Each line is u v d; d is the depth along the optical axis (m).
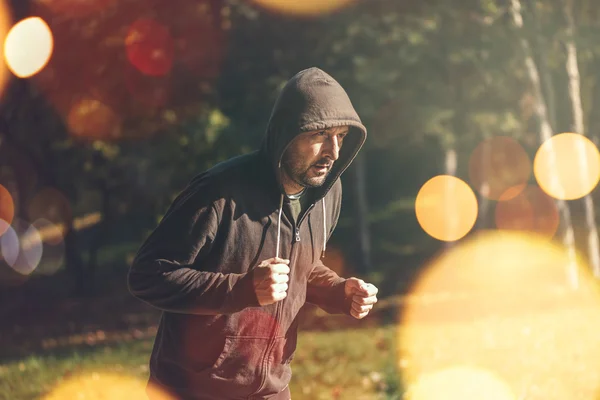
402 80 15.85
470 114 16.34
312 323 14.52
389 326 13.35
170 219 3.11
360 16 16.55
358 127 3.19
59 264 31.14
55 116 18.08
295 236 3.33
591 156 18.22
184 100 16.19
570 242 16.09
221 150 15.98
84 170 20.56
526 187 28.97
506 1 15.27
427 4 15.60
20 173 22.81
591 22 16.55
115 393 8.79
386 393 7.79
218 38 16.20
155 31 15.73
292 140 3.09
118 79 15.94
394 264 24.25
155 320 17.48
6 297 23.84
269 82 16.80
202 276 3.00
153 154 17.02
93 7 15.37
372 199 34.12
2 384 9.52
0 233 31.03
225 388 3.30
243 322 3.25
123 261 28.50
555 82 17.42
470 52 15.18
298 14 16.89
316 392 8.16
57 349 13.75
